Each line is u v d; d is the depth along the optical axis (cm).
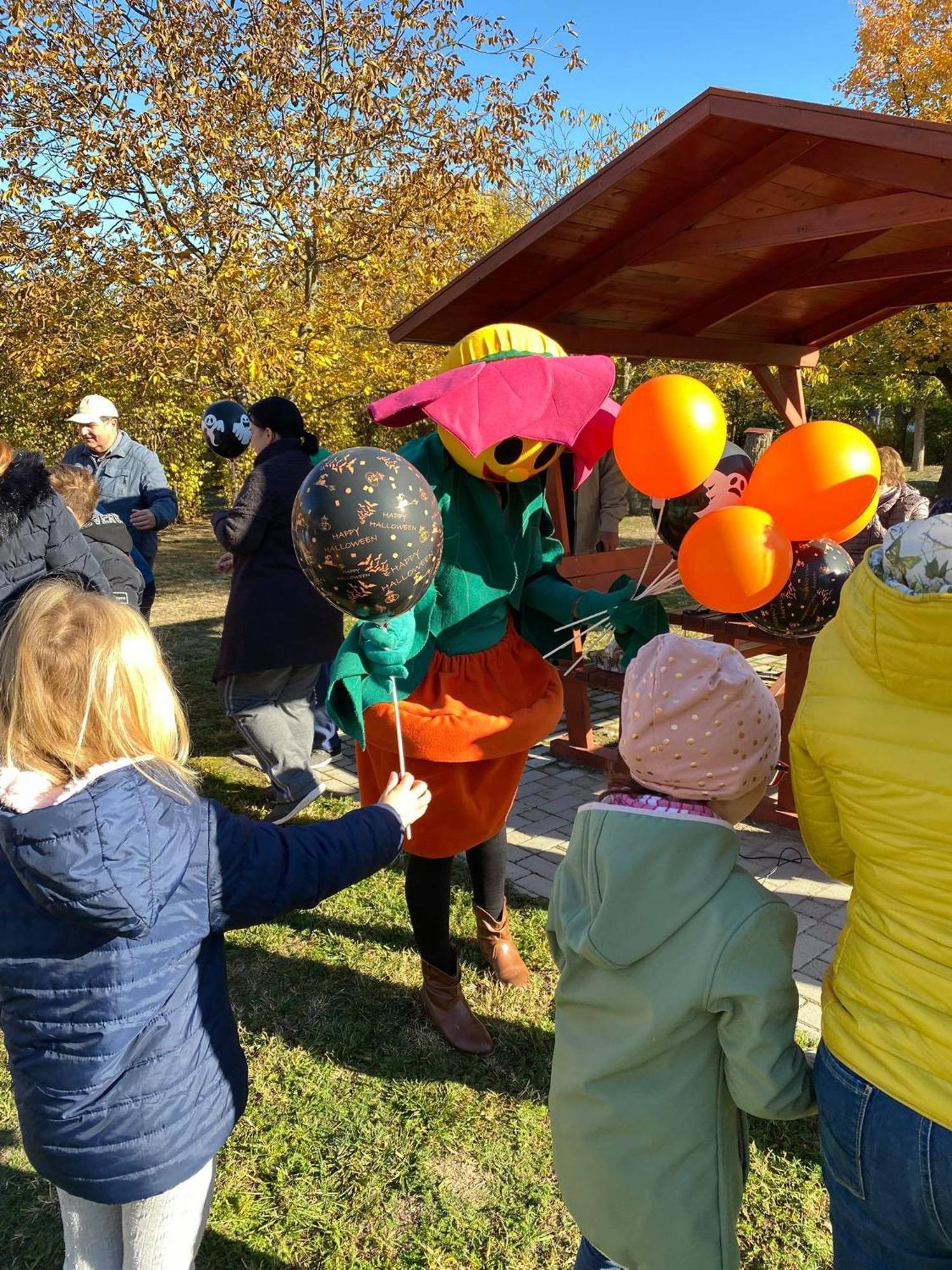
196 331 835
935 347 1442
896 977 122
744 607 176
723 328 541
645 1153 147
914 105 1498
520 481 240
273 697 429
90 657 145
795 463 173
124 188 842
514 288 427
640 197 358
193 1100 153
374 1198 222
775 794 443
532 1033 281
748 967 135
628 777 159
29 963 143
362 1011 294
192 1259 161
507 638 253
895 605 112
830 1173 134
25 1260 208
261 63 851
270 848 159
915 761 118
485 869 296
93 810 136
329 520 179
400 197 923
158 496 582
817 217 324
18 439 1417
